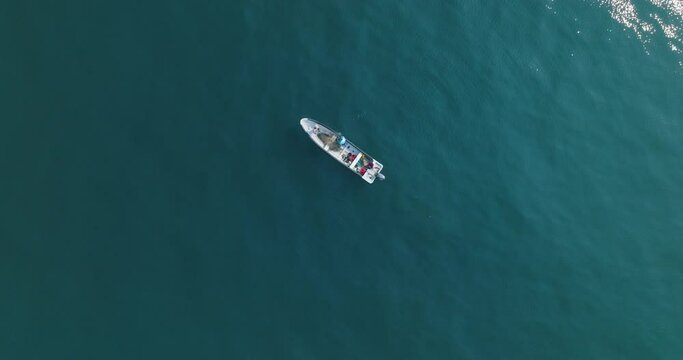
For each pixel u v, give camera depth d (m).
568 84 87.00
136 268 72.75
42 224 72.44
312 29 83.00
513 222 81.00
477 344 76.31
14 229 71.81
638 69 88.31
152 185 75.31
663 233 82.94
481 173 82.00
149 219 74.31
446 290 77.56
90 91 76.94
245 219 75.94
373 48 83.81
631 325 79.19
